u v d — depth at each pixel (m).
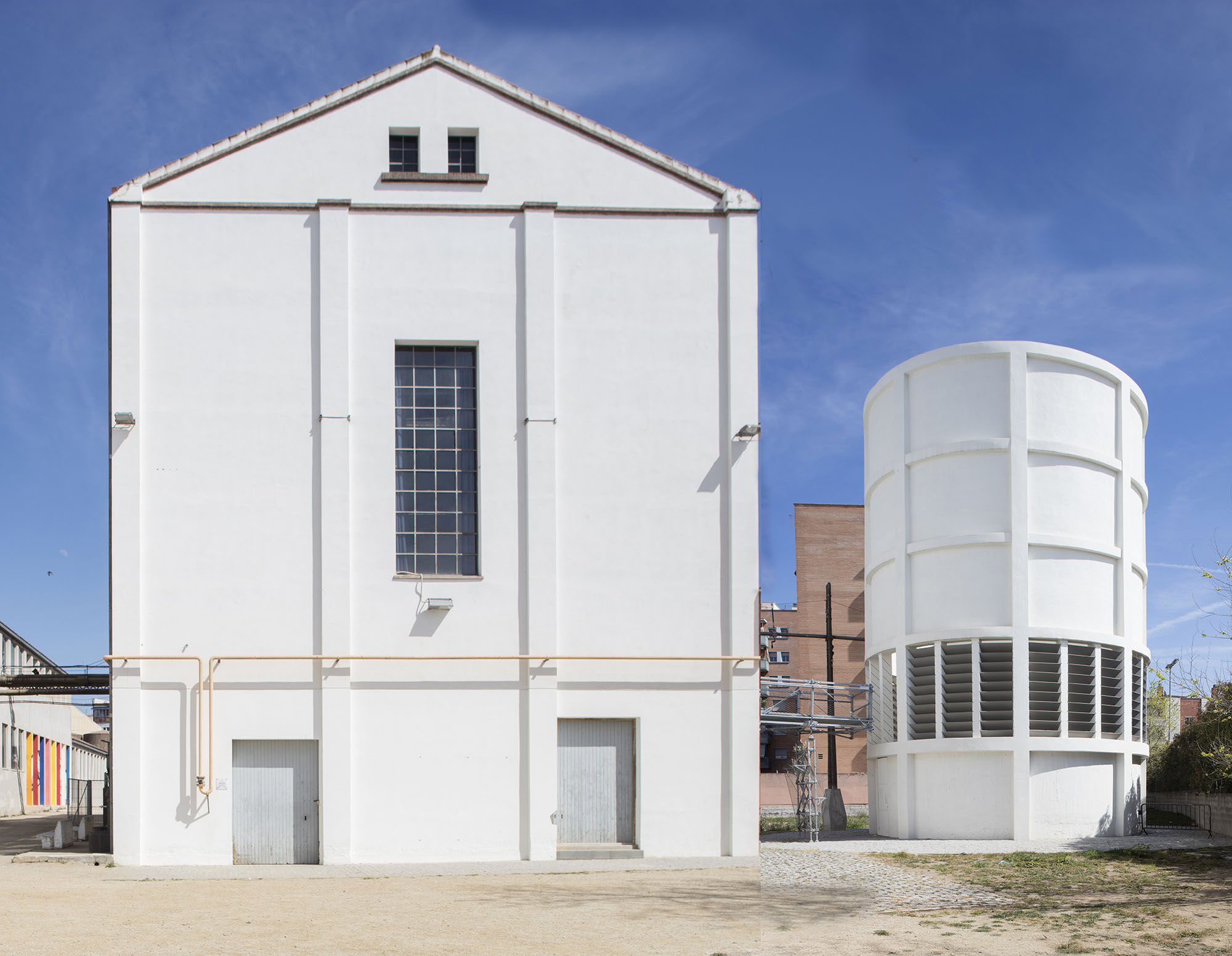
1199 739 32.84
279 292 24.06
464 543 23.91
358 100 24.75
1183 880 19.58
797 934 14.45
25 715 48.94
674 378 24.53
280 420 23.70
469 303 24.34
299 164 24.42
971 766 28.45
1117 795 29.27
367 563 23.38
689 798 23.42
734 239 24.89
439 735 23.08
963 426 29.86
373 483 23.64
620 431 24.30
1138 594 31.69
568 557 23.81
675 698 23.66
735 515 24.12
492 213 24.64
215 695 22.86
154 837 22.41
